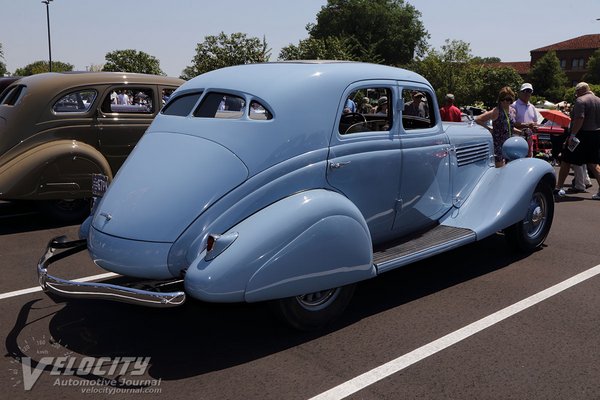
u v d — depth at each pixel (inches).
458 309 167.8
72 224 281.7
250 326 156.3
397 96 174.1
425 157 183.8
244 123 144.9
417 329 153.6
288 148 144.3
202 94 159.6
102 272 204.8
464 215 202.2
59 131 268.7
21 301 176.1
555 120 497.0
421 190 184.9
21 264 214.5
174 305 125.0
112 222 140.1
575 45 3718.0
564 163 354.0
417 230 193.0
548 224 227.3
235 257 126.0
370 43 2758.4
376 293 181.9
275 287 131.6
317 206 138.5
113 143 284.4
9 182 253.9
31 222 286.7
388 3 3053.6
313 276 137.9
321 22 3034.0
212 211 134.7
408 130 180.5
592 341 146.0
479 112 500.4
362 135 162.4
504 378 127.3
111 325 157.8
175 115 163.5
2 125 264.5
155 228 134.0
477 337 148.4
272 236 130.3
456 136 203.5
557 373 129.5
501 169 216.2
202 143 145.6
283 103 146.2
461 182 207.9
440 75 2411.4
